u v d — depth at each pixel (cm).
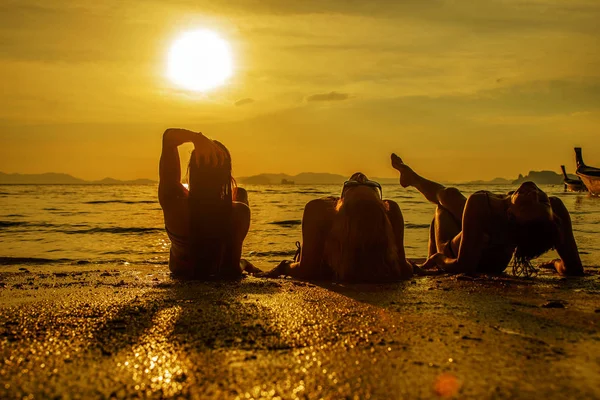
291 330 365
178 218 636
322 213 638
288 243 1194
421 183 784
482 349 322
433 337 349
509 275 676
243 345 330
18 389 259
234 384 265
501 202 658
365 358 304
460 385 263
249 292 529
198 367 289
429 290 545
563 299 500
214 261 640
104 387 262
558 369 287
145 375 278
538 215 591
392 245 621
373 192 627
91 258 970
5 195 4791
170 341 339
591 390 258
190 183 621
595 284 598
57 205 2892
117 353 315
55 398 249
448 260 704
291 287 562
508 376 276
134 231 1449
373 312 426
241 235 644
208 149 611
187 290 542
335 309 437
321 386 262
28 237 1321
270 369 286
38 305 452
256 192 5459
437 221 767
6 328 372
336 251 620
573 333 362
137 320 394
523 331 367
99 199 3816
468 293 528
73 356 310
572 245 675
